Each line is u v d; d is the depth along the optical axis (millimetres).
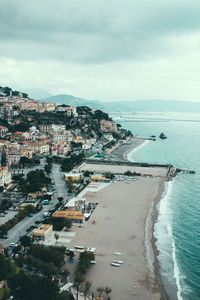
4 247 135000
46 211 183500
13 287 102250
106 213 185750
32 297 98562
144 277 119812
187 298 108750
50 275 112438
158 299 107062
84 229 161000
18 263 119125
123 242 147750
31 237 145125
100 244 144500
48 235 150625
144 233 159125
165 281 118250
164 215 186625
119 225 168000
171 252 141000
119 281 116312
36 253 124750
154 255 137375
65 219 163250
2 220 165500
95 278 117625
